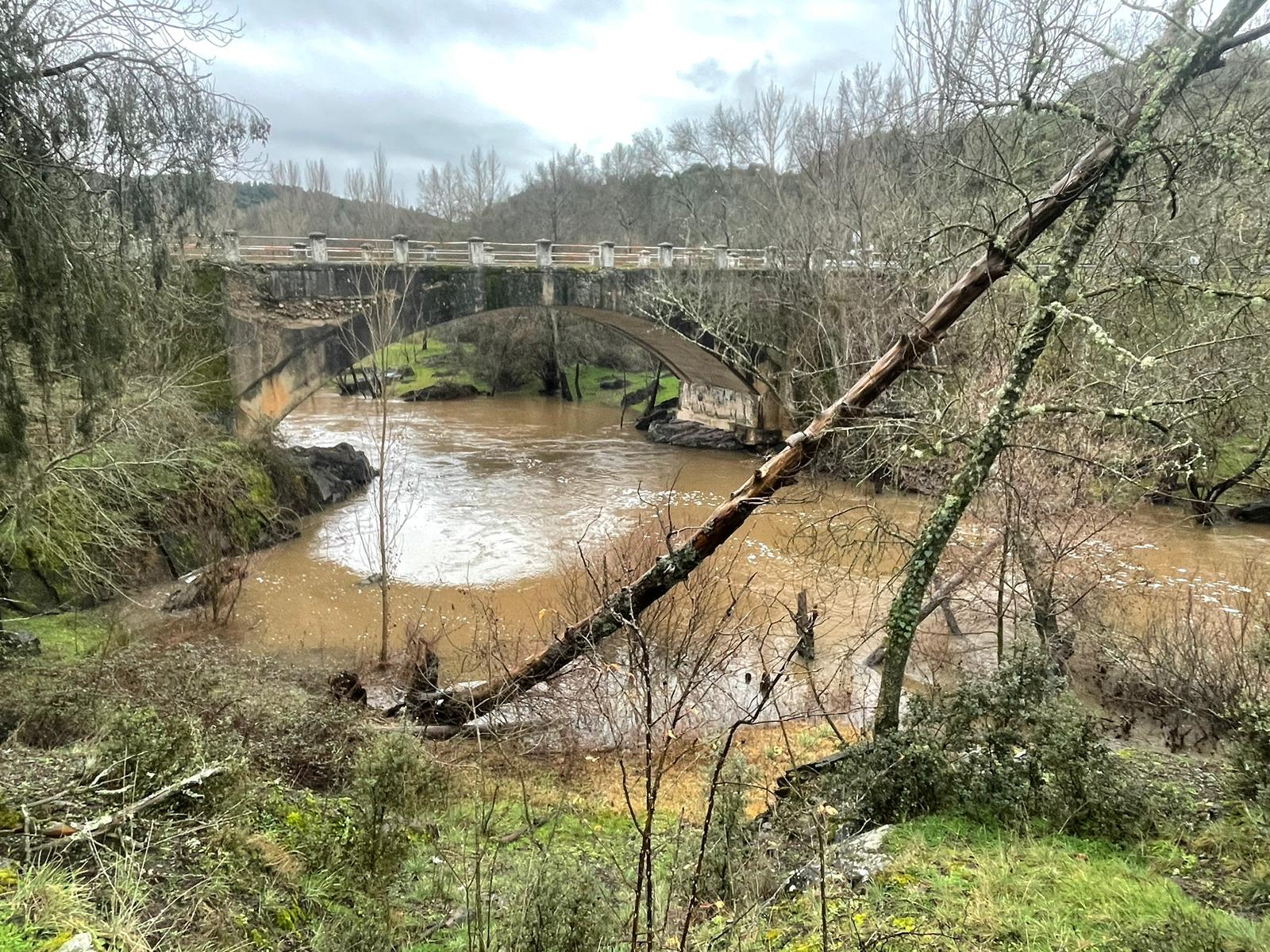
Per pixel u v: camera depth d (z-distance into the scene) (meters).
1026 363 6.62
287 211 50.91
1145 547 16.19
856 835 5.44
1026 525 9.99
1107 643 10.27
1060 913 4.04
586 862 5.49
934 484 12.48
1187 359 9.24
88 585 12.77
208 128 10.24
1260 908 4.07
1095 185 6.34
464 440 34.47
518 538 19.66
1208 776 6.34
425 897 4.87
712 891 4.54
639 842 6.07
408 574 17.06
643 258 28.61
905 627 6.68
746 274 28.73
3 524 11.45
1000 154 7.59
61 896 3.32
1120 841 4.98
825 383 25.73
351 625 14.16
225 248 19.33
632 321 28.62
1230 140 5.78
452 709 10.20
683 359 31.80
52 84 8.47
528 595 15.66
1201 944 3.54
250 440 20.19
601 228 52.75
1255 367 9.77
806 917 4.21
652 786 4.34
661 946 3.55
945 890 4.35
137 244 10.55
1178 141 6.01
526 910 3.90
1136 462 10.23
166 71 9.59
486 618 13.68
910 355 7.39
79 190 8.88
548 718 9.95
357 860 4.73
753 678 11.17
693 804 7.48
